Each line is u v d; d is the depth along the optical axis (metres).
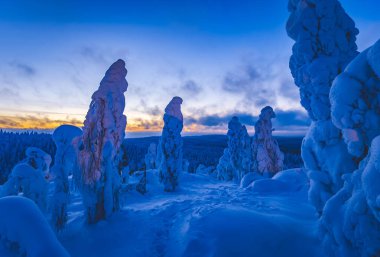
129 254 5.55
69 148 6.57
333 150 5.10
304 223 6.14
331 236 4.34
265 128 17.12
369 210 3.50
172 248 5.76
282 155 17.38
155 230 6.85
